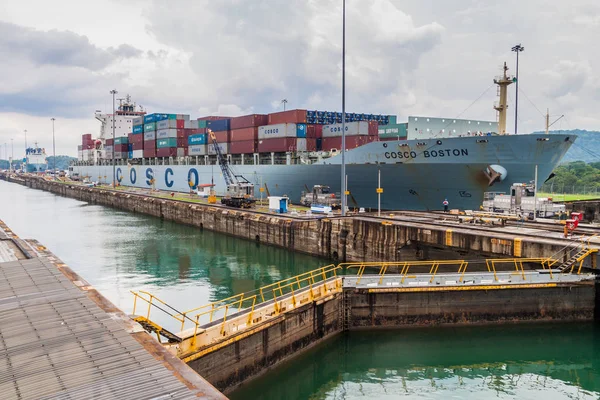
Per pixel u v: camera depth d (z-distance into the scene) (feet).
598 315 87.25
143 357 39.06
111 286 122.11
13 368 36.86
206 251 169.07
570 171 423.64
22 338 43.06
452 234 112.47
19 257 89.35
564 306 87.10
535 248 96.68
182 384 34.35
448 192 154.51
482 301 86.28
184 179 320.09
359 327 86.22
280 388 67.46
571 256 91.09
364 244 137.39
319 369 72.64
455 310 86.43
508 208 137.80
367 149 174.91
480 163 141.18
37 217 276.62
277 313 72.43
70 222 253.03
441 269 118.32
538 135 131.64
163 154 333.42
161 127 333.62
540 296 86.69
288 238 168.25
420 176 156.04
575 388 67.15
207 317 97.04
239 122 254.06
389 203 174.09
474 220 128.57
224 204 230.48
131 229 225.97
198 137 298.15
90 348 40.83
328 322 82.43
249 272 137.39
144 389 33.45
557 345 79.82
